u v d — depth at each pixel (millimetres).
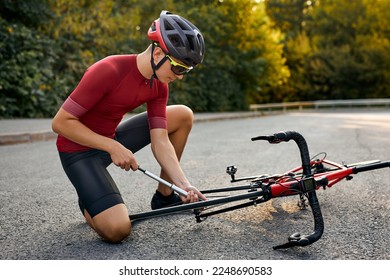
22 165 5688
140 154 6793
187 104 21469
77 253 2490
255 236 2729
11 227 2979
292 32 46906
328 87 39594
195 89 21938
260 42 26828
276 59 27938
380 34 39344
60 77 14555
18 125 10047
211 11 23562
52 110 13742
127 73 2623
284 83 38500
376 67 37719
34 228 2955
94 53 15891
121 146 2586
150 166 5598
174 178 2863
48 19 14203
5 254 2494
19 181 4598
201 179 4586
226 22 24844
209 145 7793
